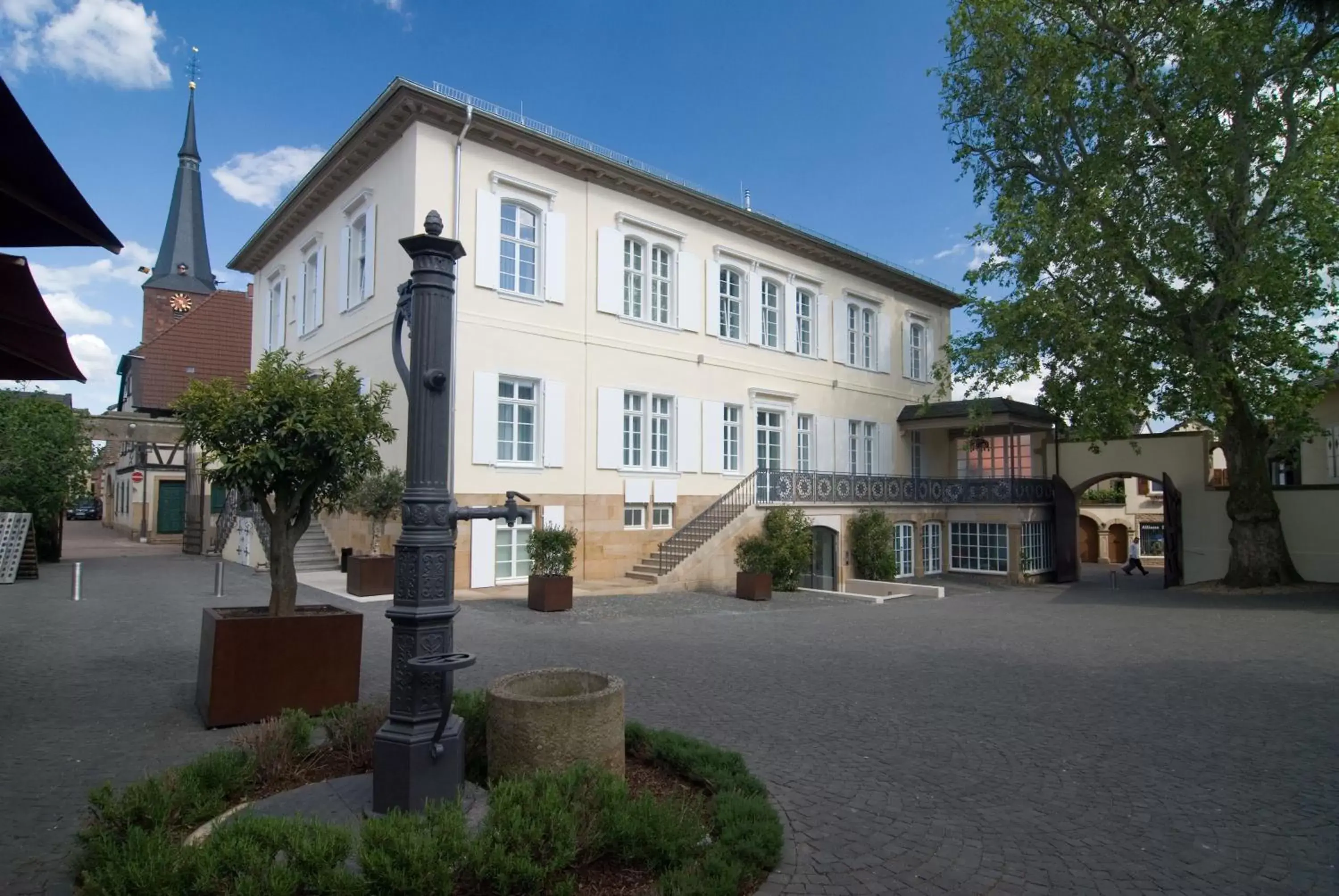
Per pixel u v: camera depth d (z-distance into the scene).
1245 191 18.06
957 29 20.27
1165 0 17.55
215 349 33.25
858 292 27.58
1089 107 19.55
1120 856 4.35
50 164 3.79
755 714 7.23
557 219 19.09
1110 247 18.45
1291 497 21.80
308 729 5.23
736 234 23.47
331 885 3.09
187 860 3.15
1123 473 25.52
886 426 28.48
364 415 7.07
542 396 18.67
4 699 7.10
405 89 16.47
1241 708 7.69
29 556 17.55
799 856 4.24
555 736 4.51
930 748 6.27
